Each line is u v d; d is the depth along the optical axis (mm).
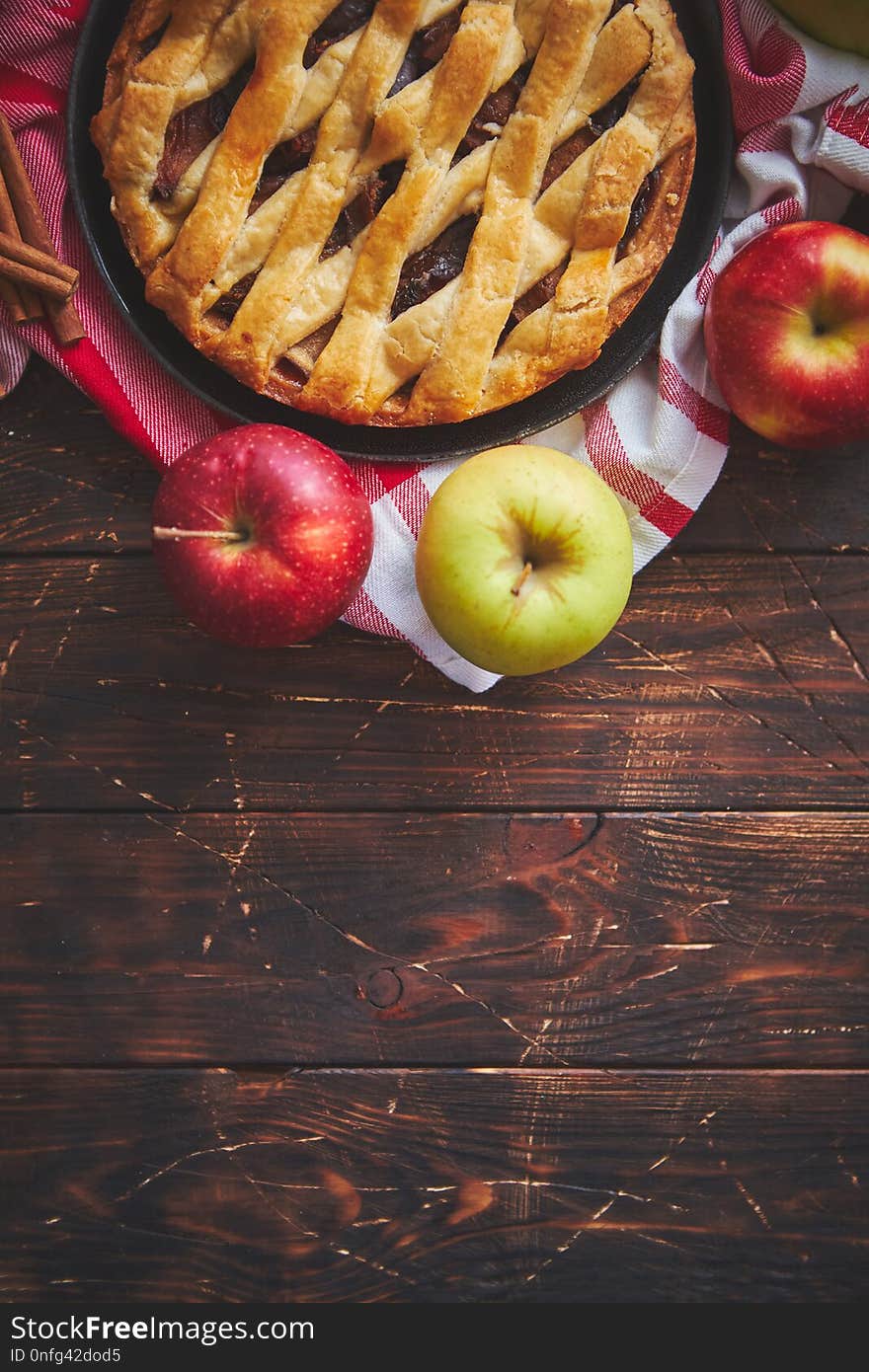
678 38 827
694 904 895
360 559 833
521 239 827
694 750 893
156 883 891
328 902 893
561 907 894
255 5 814
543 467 825
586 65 823
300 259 829
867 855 894
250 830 891
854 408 837
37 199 854
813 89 841
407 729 891
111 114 824
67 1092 891
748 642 892
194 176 826
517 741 892
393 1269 896
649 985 895
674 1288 895
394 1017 894
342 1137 895
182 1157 893
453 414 837
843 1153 895
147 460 882
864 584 891
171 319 837
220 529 821
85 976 891
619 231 830
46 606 886
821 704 893
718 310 843
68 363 858
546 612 825
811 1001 894
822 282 826
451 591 827
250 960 893
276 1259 896
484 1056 895
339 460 834
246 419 845
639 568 883
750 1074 895
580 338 835
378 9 815
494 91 826
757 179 859
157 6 816
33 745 888
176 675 888
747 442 888
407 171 823
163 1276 894
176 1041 893
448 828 892
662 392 864
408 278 839
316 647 888
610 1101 895
